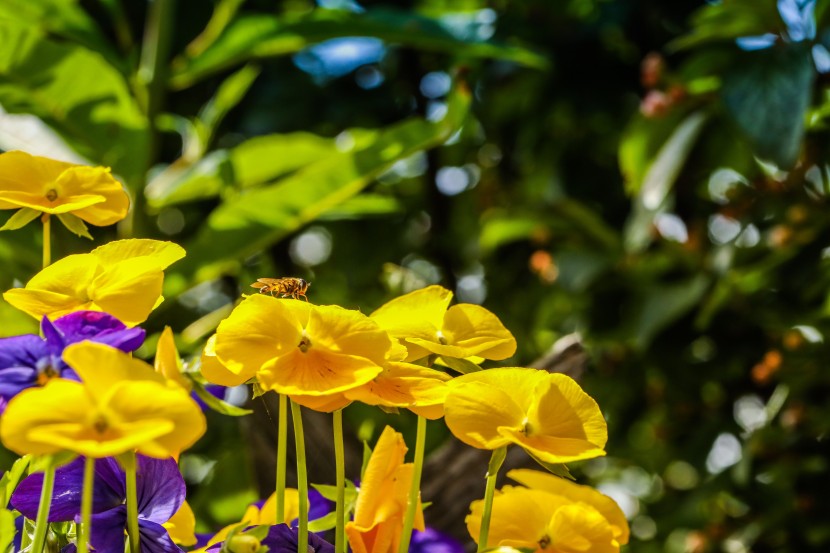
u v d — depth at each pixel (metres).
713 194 1.54
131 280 0.50
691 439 1.40
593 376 1.47
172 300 1.07
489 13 1.74
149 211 1.13
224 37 1.22
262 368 0.49
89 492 0.47
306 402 0.48
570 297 1.49
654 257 1.39
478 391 0.49
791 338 1.20
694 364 1.42
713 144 1.39
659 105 1.28
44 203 0.53
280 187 1.01
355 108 1.84
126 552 0.51
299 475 0.50
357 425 1.09
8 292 0.50
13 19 1.09
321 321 0.50
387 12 1.25
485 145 1.91
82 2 1.73
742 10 1.21
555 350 0.69
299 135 1.24
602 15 1.61
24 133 1.17
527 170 1.77
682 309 1.28
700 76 1.35
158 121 1.26
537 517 0.53
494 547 0.51
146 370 0.46
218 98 1.29
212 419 1.39
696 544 1.26
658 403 1.46
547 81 1.67
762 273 1.24
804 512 1.19
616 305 1.43
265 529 0.49
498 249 1.73
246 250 1.04
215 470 0.96
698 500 1.31
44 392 0.45
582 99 1.66
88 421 0.44
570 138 1.73
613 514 0.55
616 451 1.54
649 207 1.24
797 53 1.15
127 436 0.44
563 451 0.49
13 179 0.54
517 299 1.73
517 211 1.51
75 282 0.51
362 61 1.89
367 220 1.85
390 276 0.79
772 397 1.29
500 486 0.71
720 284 1.22
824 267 1.17
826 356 1.19
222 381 0.49
